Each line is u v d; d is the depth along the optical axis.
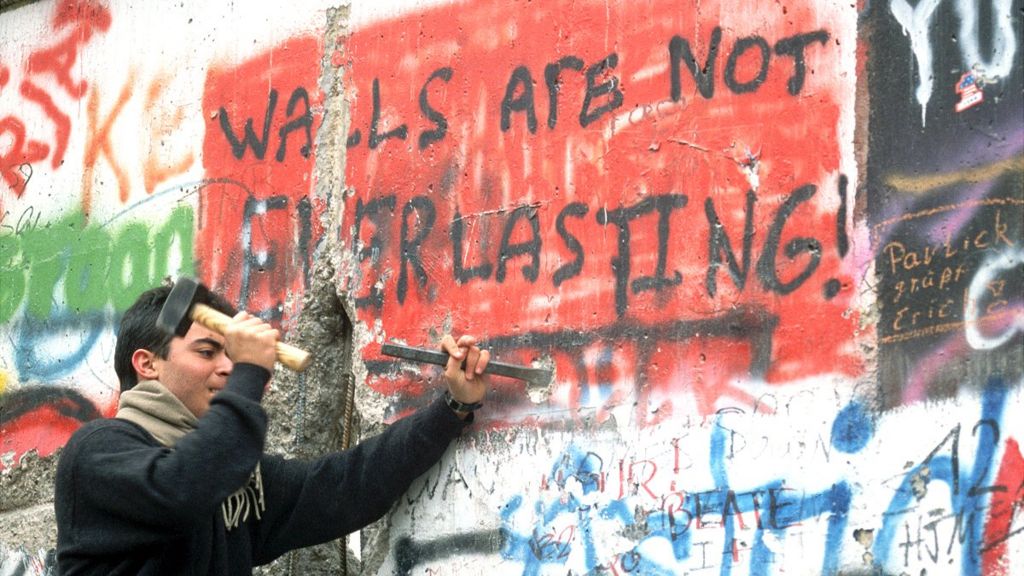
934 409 2.80
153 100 4.52
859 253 2.95
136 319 3.39
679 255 3.21
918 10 2.92
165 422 3.26
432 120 3.73
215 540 3.23
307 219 4.00
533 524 3.38
